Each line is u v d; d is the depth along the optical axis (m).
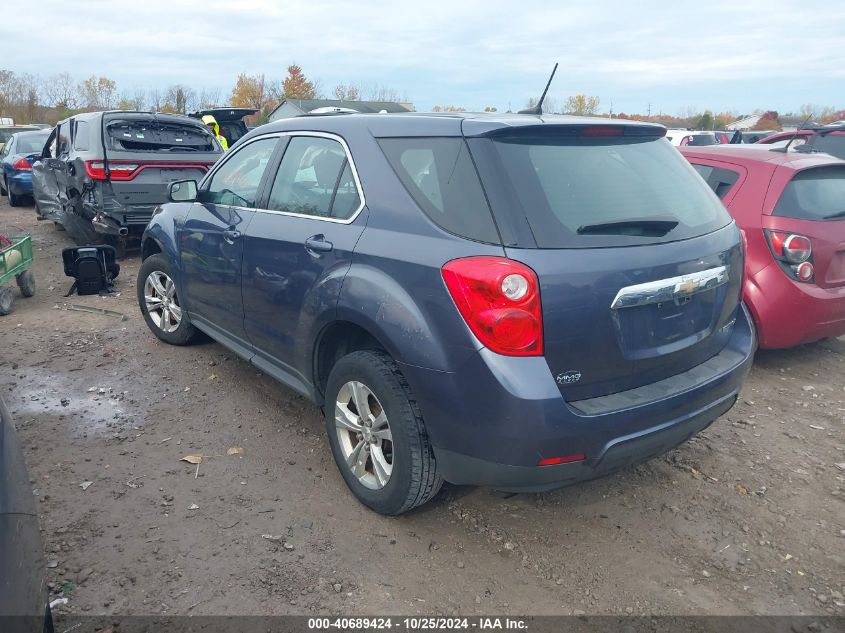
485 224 2.64
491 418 2.58
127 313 6.43
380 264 2.95
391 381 2.96
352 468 3.30
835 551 3.09
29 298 7.00
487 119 2.91
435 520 3.23
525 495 3.46
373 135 3.27
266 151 4.09
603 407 2.66
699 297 3.03
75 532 3.04
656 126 3.27
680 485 3.61
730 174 5.26
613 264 2.67
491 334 2.54
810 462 3.89
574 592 2.79
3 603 1.68
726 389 3.14
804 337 4.98
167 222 5.02
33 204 15.02
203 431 4.04
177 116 9.35
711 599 2.77
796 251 4.79
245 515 3.21
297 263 3.46
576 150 2.93
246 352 4.23
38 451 3.76
